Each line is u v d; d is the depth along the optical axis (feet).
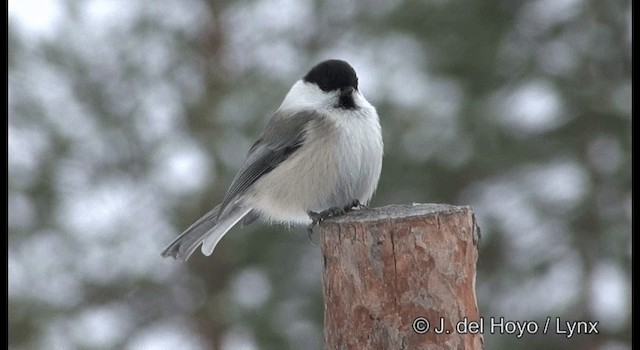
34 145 47.47
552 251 48.26
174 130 49.57
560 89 46.91
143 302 50.83
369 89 45.55
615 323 46.50
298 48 50.08
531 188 48.80
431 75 47.32
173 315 51.13
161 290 50.31
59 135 47.29
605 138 47.75
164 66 49.85
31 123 46.93
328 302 19.51
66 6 48.06
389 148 44.86
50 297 47.39
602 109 45.73
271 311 46.91
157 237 48.93
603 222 47.42
